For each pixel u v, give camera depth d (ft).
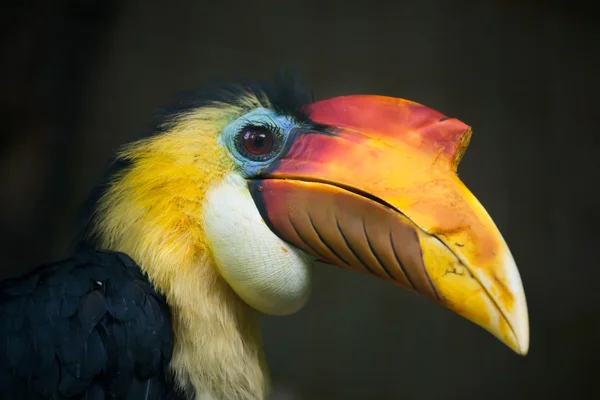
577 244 29.58
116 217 10.76
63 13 27.61
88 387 9.87
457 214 9.43
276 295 10.49
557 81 31.50
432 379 27.20
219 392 10.56
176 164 10.55
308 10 29.86
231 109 10.84
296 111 10.71
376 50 30.12
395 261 9.61
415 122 10.21
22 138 26.81
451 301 9.36
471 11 31.40
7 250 26.13
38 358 9.72
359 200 9.77
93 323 9.87
